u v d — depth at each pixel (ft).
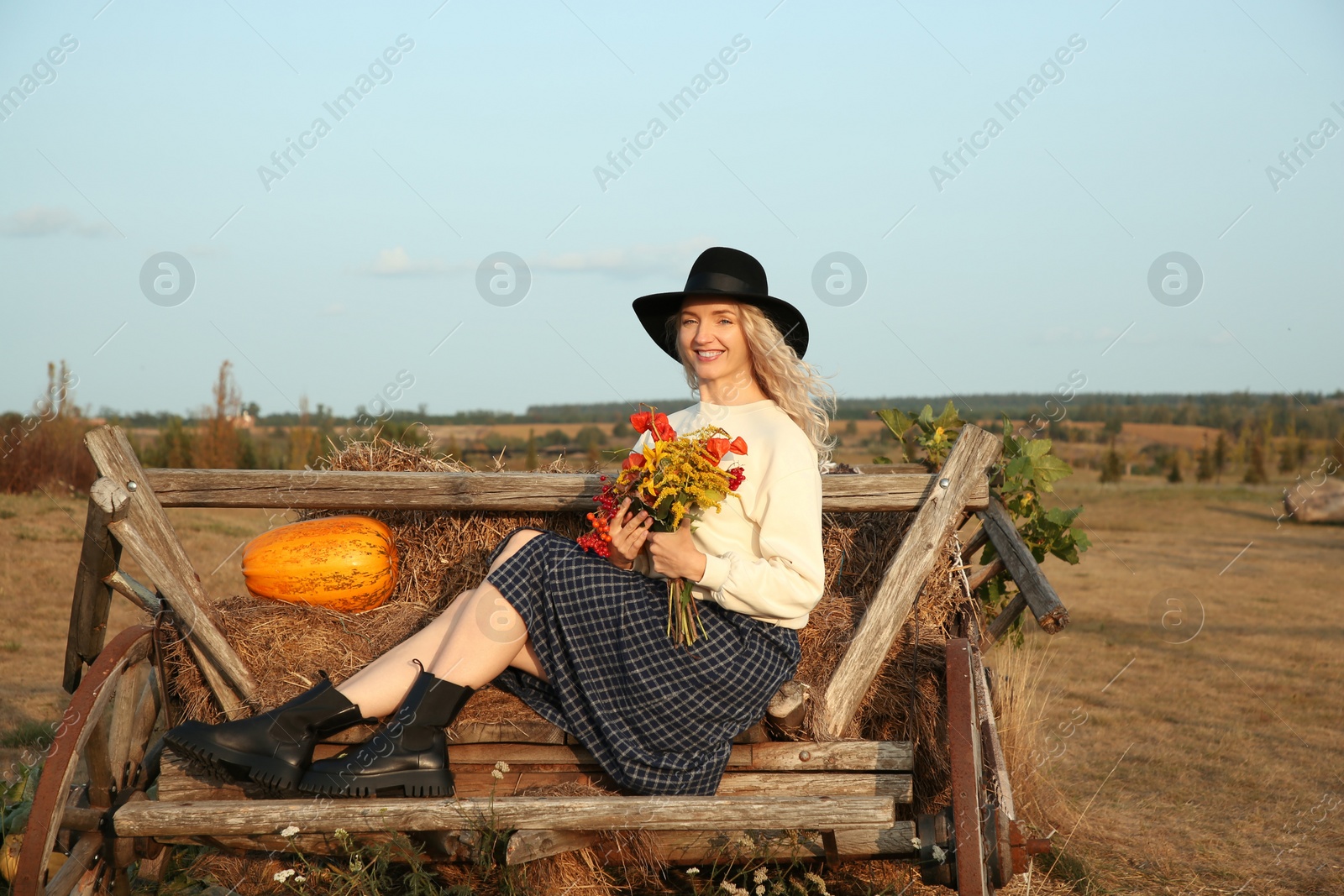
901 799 8.46
